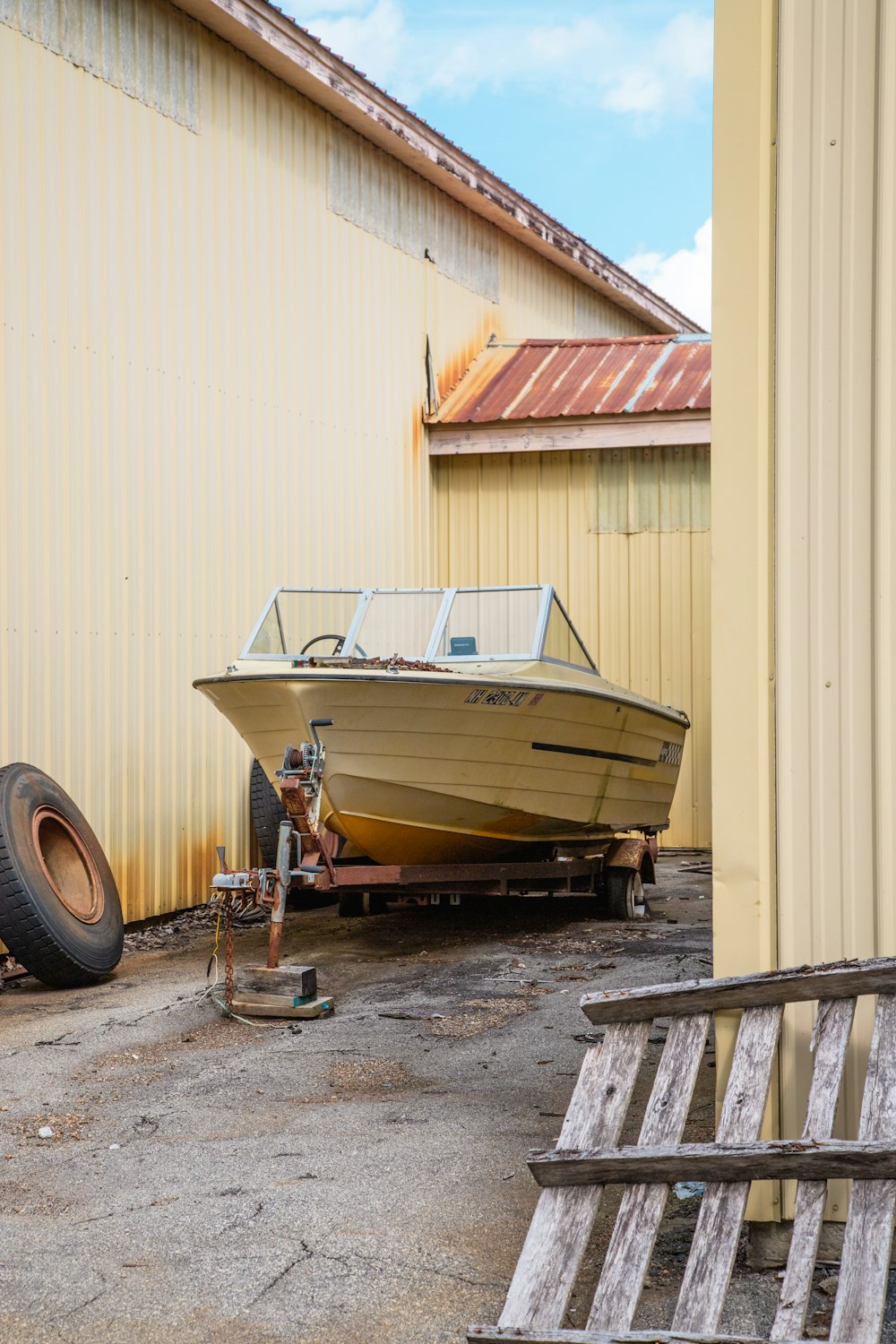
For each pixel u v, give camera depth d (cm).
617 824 867
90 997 635
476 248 1391
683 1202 341
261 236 1001
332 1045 527
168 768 875
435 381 1287
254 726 714
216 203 945
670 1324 261
